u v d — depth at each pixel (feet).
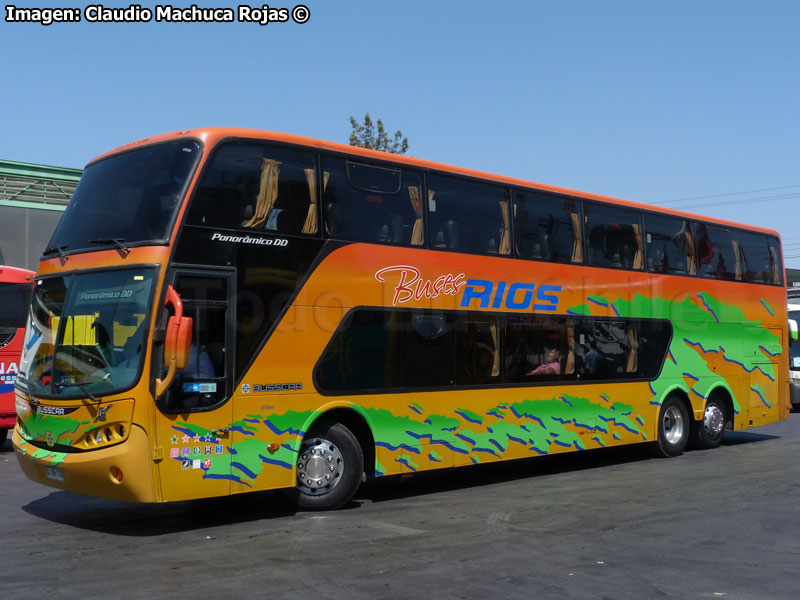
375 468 32.30
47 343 28.73
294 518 29.66
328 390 30.89
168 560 23.32
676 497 34.12
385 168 33.68
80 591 20.22
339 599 19.62
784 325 56.70
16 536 26.55
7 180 85.15
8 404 48.11
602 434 42.50
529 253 39.27
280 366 29.48
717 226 51.57
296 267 30.17
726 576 22.11
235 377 28.19
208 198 27.96
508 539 26.18
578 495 34.81
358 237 32.27
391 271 33.27
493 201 37.88
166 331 26.30
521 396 38.19
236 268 28.45
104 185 29.73
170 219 27.14
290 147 30.53
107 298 27.40
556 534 26.99
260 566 22.65
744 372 52.75
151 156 28.99
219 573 21.89
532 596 20.04
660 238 47.26
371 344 32.37
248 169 29.22
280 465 29.35
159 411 26.18
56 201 88.38
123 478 25.70
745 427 52.70
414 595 19.99
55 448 27.48
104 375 26.66
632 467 43.83
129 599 19.54
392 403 32.96
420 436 33.91
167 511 30.99
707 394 49.83
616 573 22.25
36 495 34.24
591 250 42.68
